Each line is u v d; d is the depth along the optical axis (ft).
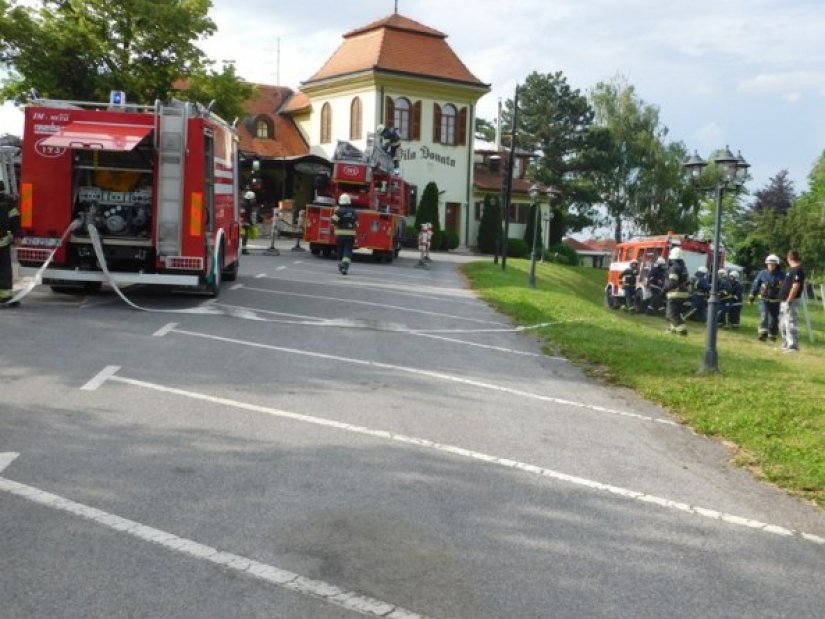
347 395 28.19
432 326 46.78
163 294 52.06
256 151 167.63
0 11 102.94
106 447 20.89
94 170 45.57
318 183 98.07
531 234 176.14
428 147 164.86
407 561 15.12
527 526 17.30
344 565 14.80
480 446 23.13
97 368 29.68
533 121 233.76
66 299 47.62
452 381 31.89
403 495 18.66
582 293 111.86
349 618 12.91
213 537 15.70
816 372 40.37
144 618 12.59
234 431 22.98
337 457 21.17
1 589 13.29
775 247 219.00
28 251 44.68
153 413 24.31
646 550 16.46
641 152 236.22
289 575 14.29
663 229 240.12
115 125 44.27
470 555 15.60
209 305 48.19
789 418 27.68
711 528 17.95
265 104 182.70
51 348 32.76
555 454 22.91
